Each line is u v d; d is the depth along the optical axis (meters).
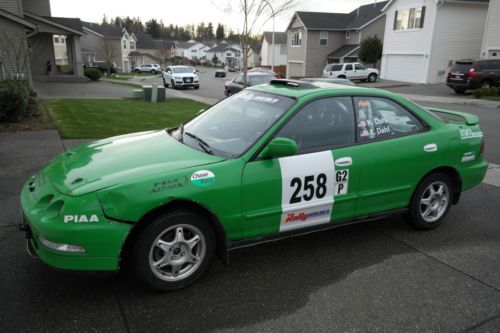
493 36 24.73
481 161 4.69
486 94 19.59
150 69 67.88
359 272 3.57
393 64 32.97
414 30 30.00
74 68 28.67
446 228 4.57
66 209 2.78
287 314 2.96
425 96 21.28
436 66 29.34
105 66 50.50
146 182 2.92
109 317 2.86
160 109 14.52
